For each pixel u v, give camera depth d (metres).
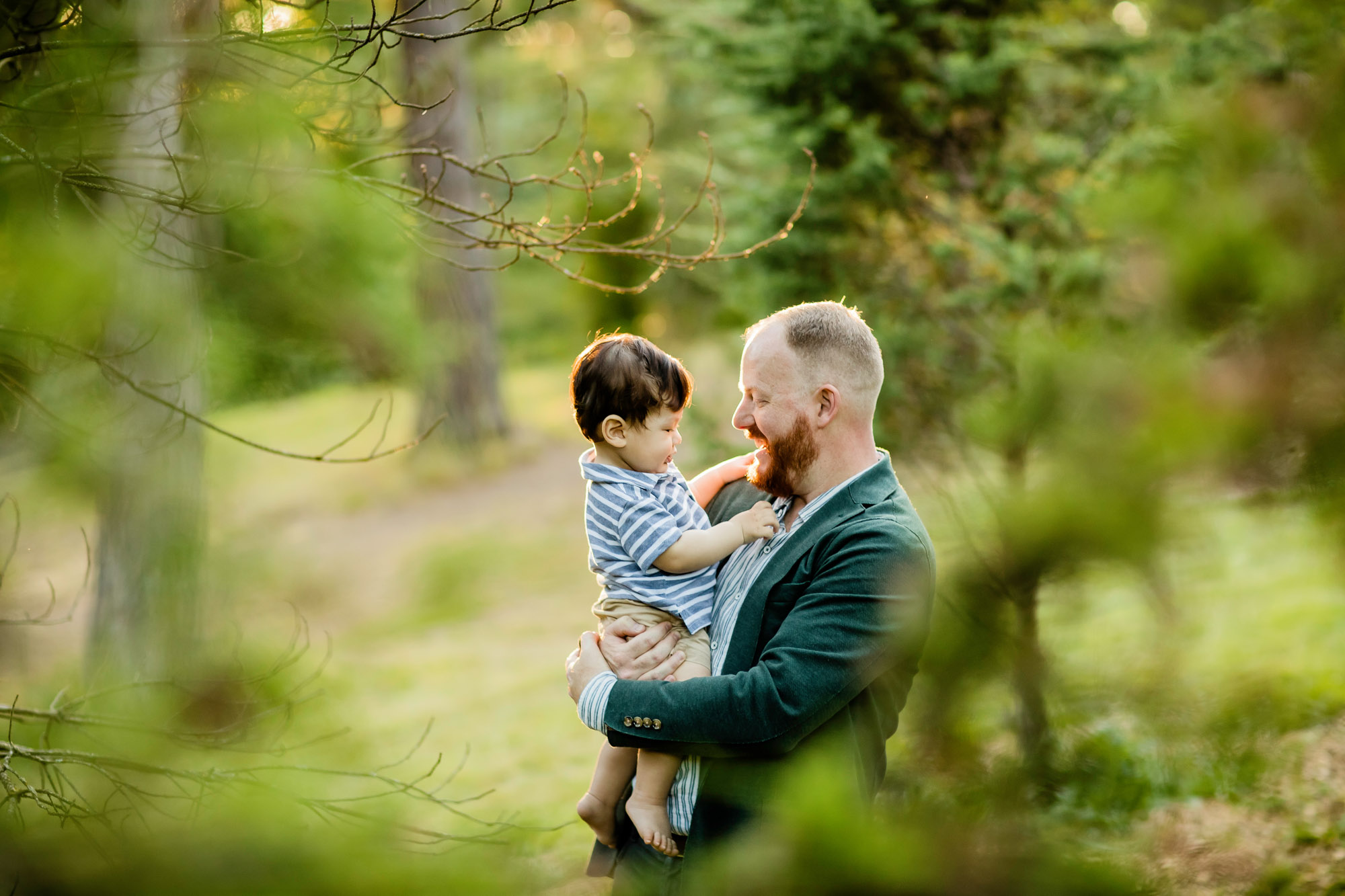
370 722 6.80
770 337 2.05
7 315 1.28
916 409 4.45
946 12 4.96
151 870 0.83
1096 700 1.06
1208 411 0.92
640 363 2.12
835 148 4.96
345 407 15.62
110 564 4.53
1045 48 4.88
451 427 14.20
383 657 8.08
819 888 0.79
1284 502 0.94
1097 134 4.84
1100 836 0.97
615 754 2.14
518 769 6.05
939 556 1.10
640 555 2.05
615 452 2.17
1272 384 0.92
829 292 4.96
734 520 2.05
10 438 1.89
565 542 11.65
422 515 12.59
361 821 0.98
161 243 2.60
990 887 0.82
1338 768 3.08
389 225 2.35
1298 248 0.93
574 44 14.18
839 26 4.71
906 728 1.07
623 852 2.14
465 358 13.96
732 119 5.53
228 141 2.01
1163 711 1.08
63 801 1.77
